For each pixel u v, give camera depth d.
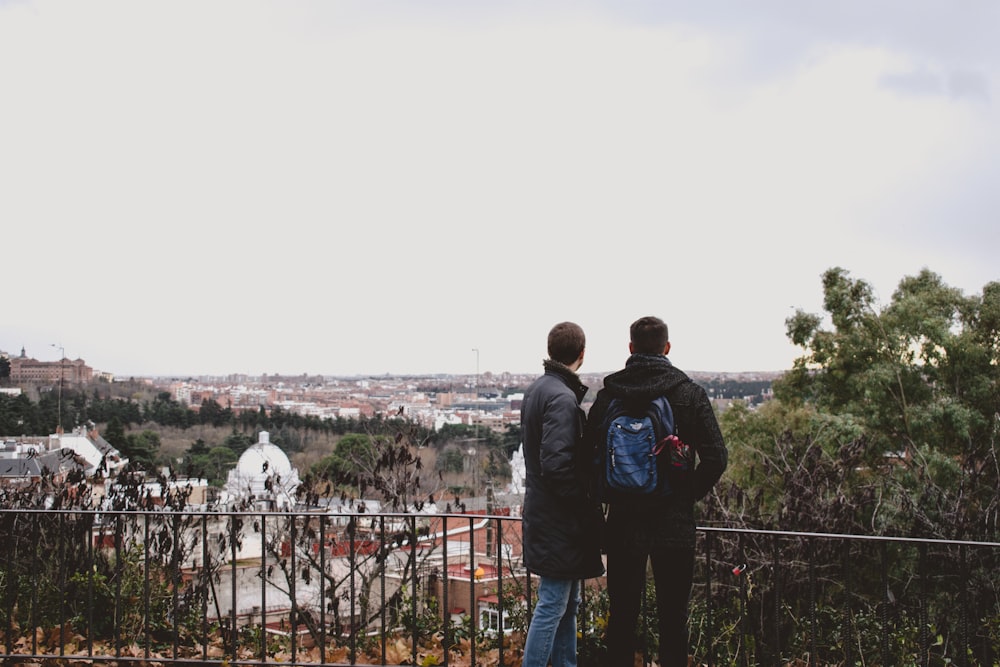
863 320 24.94
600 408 3.66
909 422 22.47
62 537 4.81
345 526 8.40
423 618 5.98
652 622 5.75
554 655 4.00
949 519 11.62
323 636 4.57
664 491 3.46
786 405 26.97
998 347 24.00
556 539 3.65
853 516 11.76
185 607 6.38
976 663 7.09
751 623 7.93
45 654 4.87
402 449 8.65
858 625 7.61
